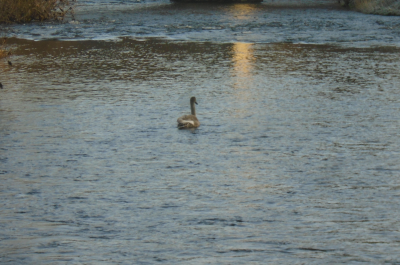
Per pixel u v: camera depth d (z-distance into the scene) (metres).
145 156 15.42
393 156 15.47
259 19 46.19
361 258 9.30
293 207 11.74
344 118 19.41
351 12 51.81
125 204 11.94
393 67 28.50
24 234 10.37
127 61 30.11
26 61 30.00
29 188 12.95
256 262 9.15
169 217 11.19
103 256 9.41
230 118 19.38
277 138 17.12
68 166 14.57
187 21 44.97
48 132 17.66
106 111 20.22
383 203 12.01
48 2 45.97
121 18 46.69
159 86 24.34
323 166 14.61
